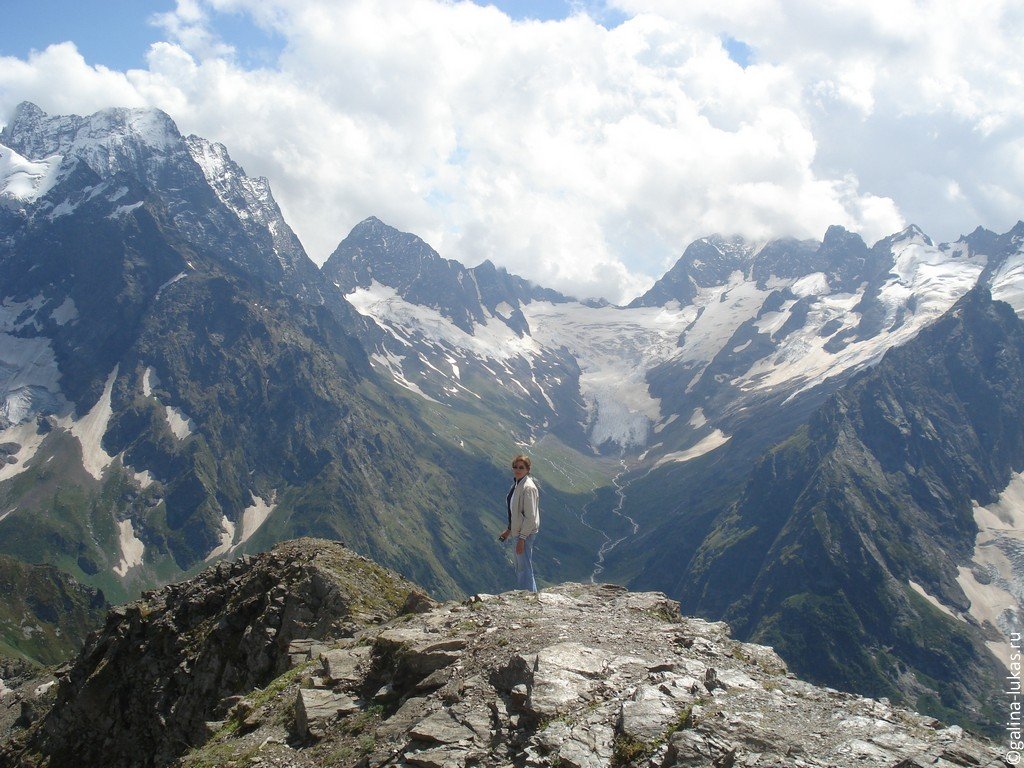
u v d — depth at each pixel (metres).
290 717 25.12
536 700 19.94
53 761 50.19
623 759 17.55
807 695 19.89
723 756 16.69
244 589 49.50
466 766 18.73
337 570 45.75
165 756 44.03
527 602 28.72
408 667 24.42
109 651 53.03
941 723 18.55
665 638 24.52
